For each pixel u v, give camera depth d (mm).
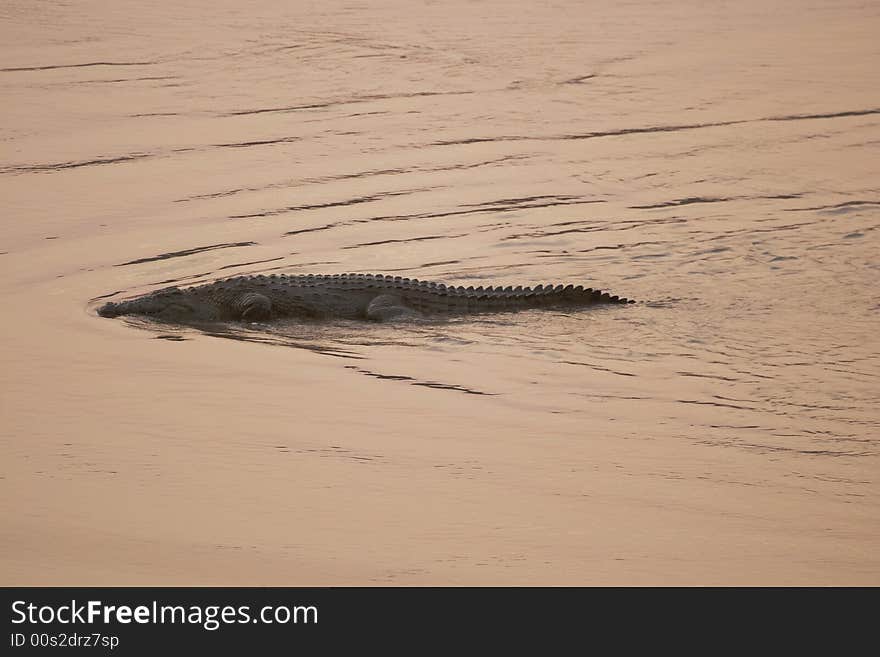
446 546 27391
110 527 27953
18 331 44094
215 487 30516
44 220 57969
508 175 66812
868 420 36031
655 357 41656
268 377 39812
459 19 110562
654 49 101500
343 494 30219
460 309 47062
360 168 67750
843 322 44844
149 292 49375
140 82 86125
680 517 29250
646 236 56281
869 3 123938
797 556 27234
